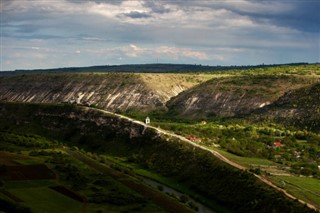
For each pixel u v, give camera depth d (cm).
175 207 13588
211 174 16338
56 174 15188
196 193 15625
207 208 14325
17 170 15038
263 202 13338
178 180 17038
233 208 13875
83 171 16188
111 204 12925
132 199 13488
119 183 15338
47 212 11481
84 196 13325
